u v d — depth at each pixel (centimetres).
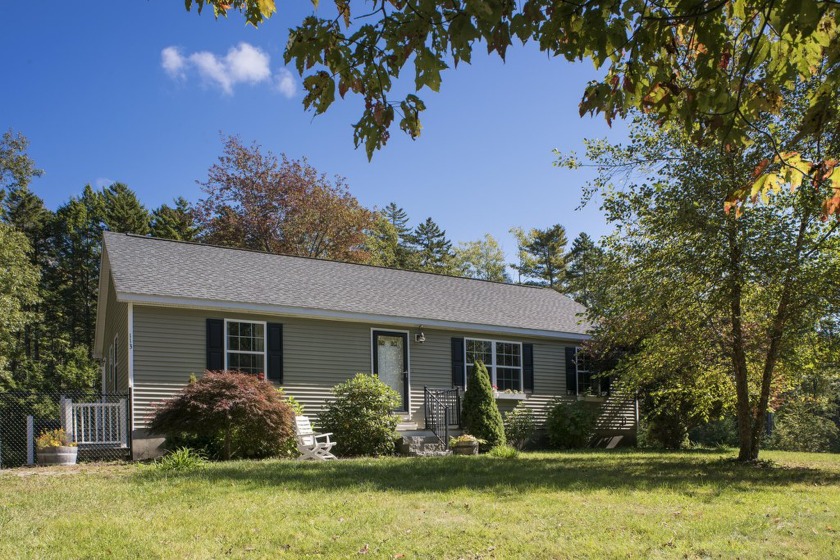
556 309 2255
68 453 1262
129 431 1364
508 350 1984
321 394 1638
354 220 3703
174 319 1470
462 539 636
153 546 618
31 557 586
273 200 3612
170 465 1095
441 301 1972
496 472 1079
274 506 780
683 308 1263
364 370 1714
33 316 2905
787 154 415
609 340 1575
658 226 1239
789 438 2611
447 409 1777
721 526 676
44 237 4103
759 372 1438
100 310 2008
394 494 858
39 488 902
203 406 1253
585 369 2134
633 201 1247
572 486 924
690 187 1191
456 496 841
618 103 392
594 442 2100
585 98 390
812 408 2538
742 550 593
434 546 615
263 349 1577
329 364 1662
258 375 1466
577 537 640
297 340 1627
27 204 4062
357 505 783
